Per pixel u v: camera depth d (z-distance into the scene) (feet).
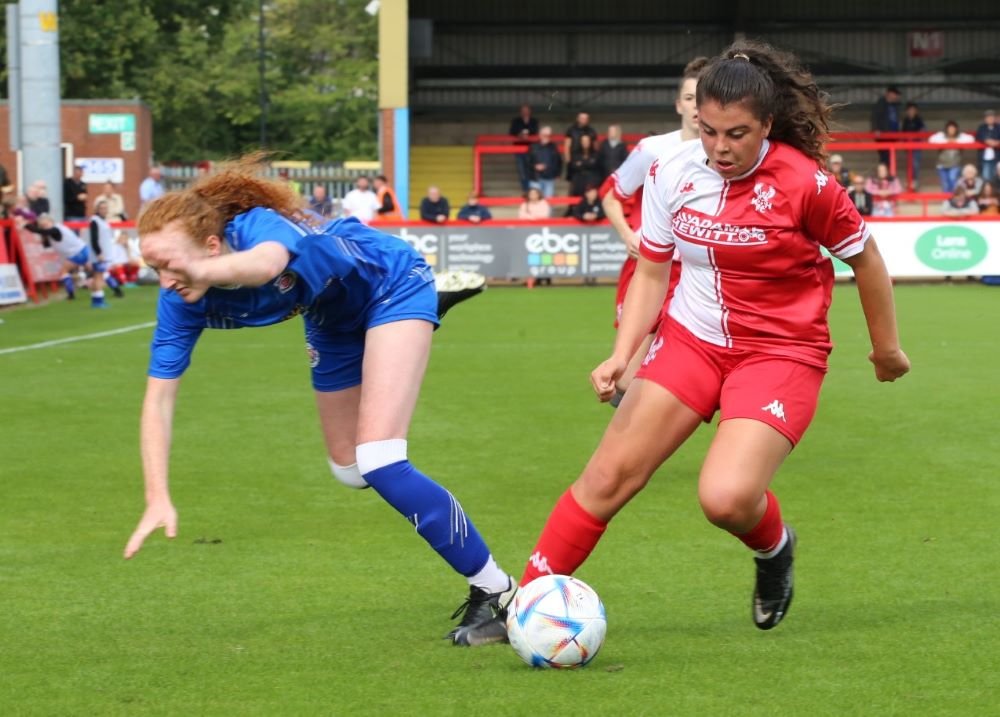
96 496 33.60
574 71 175.22
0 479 35.73
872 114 156.35
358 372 22.52
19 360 62.39
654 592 24.57
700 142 20.47
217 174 19.83
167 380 20.89
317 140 242.17
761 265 20.08
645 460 20.88
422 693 18.90
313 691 19.03
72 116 146.61
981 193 122.11
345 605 23.90
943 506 31.99
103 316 86.84
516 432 42.91
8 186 94.99
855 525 30.09
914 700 18.53
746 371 20.44
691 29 175.01
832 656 20.57
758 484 19.88
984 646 21.08
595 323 81.05
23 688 19.27
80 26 215.31
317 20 249.55
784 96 19.69
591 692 18.89
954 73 174.60
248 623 22.74
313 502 32.91
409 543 28.68
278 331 76.33
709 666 20.10
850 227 19.80
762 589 21.66
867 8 174.19
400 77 140.77
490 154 165.27
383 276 21.40
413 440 41.47
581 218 112.98
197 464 37.68
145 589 24.97
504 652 21.01
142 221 18.47
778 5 174.19
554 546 21.26
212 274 18.20
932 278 117.60
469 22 174.19
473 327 78.64
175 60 233.96
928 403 48.65
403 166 141.90
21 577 25.85
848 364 60.34
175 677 19.75
